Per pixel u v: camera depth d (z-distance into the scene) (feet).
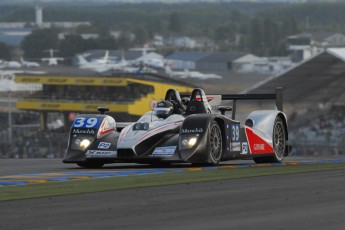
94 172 140.87
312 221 84.79
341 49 654.94
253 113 165.37
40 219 88.17
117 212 92.32
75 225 84.12
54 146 551.18
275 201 99.14
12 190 112.57
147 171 139.64
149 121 151.12
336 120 616.39
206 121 147.23
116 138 151.64
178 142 146.72
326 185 114.42
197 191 109.40
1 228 82.99
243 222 84.43
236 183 118.42
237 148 154.20
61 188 114.42
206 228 81.25
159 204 97.91
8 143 556.10
